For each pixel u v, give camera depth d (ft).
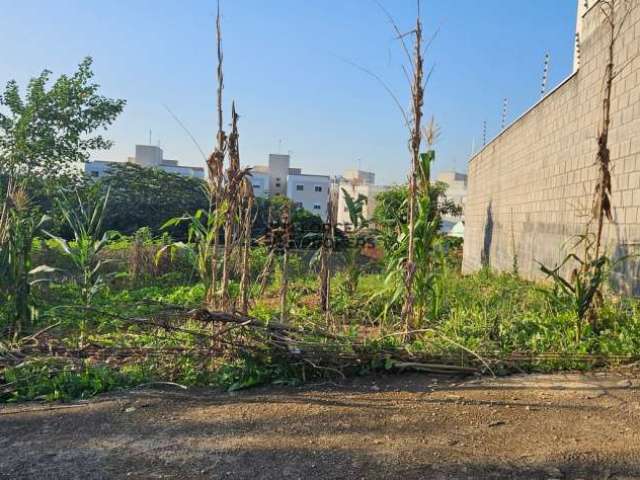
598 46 26.86
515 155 43.75
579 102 29.43
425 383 14.82
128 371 15.96
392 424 12.02
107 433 12.10
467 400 13.35
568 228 30.37
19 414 13.51
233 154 18.61
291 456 10.70
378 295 23.17
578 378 14.74
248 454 10.86
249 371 15.34
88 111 46.37
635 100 22.53
